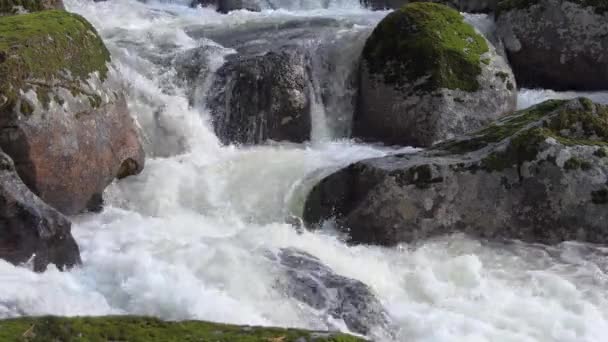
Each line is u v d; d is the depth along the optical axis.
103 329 3.92
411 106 8.87
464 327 4.95
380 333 4.81
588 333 5.05
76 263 5.21
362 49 9.52
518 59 10.53
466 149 7.00
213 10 13.46
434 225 6.57
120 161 7.13
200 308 4.45
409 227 6.56
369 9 13.67
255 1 13.52
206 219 6.89
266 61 8.97
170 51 9.41
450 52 8.97
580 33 10.18
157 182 7.34
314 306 4.86
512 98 9.20
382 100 9.09
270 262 5.29
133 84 8.49
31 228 5.13
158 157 8.13
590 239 6.50
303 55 9.36
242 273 5.04
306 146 8.86
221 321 4.40
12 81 6.00
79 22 7.21
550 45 10.30
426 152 7.03
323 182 7.05
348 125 9.39
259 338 3.94
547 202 6.56
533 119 7.17
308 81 9.28
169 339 3.88
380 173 6.65
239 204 7.22
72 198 6.48
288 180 7.48
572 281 5.83
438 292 5.58
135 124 7.84
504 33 10.59
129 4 12.18
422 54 8.93
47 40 6.51
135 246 5.50
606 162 6.54
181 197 7.27
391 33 9.22
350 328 4.78
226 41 10.25
